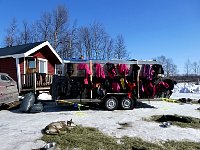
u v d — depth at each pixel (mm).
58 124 8062
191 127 8867
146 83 12594
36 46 18141
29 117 10266
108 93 12141
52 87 12133
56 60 21281
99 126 8727
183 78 55844
